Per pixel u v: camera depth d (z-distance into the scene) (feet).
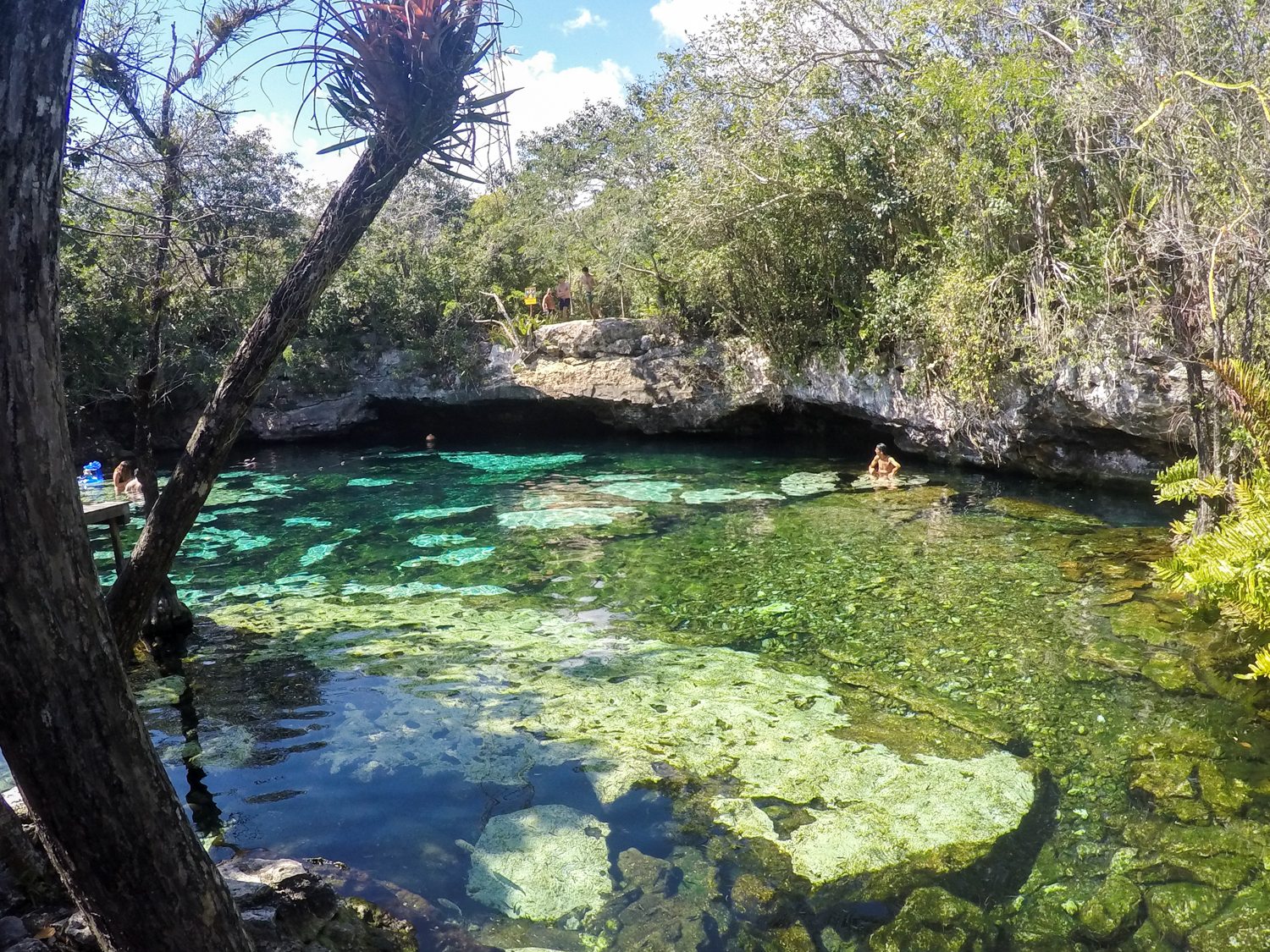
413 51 11.49
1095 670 21.58
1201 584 19.83
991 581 29.50
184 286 30.58
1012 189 38.24
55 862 7.04
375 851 14.97
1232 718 18.70
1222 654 21.95
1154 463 40.88
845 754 18.11
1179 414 36.86
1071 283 37.76
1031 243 41.50
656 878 14.19
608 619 27.76
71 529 6.40
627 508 45.24
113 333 55.16
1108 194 34.17
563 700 21.22
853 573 31.40
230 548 39.27
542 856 14.79
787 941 12.65
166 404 67.87
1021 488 44.93
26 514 6.13
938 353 47.91
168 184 23.63
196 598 31.27
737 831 15.44
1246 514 20.88
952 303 42.45
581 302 81.25
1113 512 38.68
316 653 24.90
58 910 12.07
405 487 54.03
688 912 13.34
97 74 18.70
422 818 16.01
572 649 24.93
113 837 6.76
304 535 41.55
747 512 42.93
